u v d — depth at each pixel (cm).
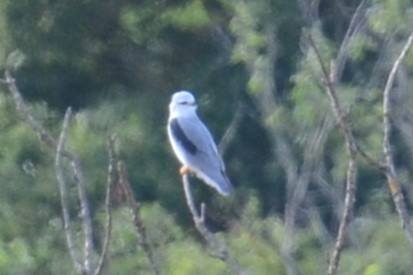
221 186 1239
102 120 2078
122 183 659
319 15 2069
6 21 2231
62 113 2222
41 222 1875
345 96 1698
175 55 2236
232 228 1705
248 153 2086
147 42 2236
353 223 1688
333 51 1828
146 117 2114
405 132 1602
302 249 1653
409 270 1602
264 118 1838
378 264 1533
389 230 1648
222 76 2127
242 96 2092
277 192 2022
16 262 1588
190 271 1552
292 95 1738
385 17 1758
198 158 1244
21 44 2236
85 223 686
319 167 1741
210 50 2211
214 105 2106
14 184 1919
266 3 1938
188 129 1254
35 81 2248
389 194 1859
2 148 1967
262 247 1590
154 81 2253
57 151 702
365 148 1694
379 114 1717
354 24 1981
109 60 2283
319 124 1709
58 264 1633
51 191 1895
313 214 1720
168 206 2030
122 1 2252
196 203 1998
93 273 674
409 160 1745
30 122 703
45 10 2236
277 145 1783
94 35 2266
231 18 2112
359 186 1858
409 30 1789
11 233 1852
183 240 1717
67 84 2269
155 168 2030
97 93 2278
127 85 2277
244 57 1839
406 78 1655
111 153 677
